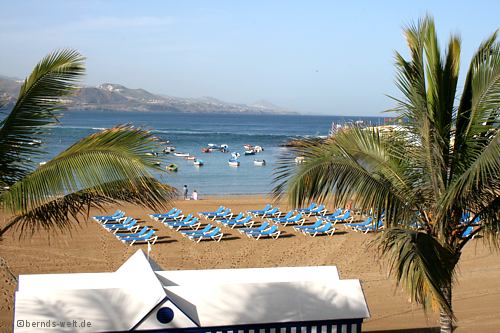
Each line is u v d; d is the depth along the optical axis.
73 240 20.95
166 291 8.31
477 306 14.22
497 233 7.45
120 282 8.88
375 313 13.66
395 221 7.27
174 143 86.75
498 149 6.12
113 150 6.00
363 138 7.79
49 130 6.57
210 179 46.75
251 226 24.48
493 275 17.23
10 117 6.29
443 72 7.44
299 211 27.61
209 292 8.40
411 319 13.23
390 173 7.52
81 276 9.16
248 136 108.06
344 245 21.16
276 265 18.31
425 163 7.31
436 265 6.32
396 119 7.45
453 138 7.51
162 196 6.44
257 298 8.41
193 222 23.98
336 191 6.89
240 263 18.45
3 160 6.38
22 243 19.92
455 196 6.75
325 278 9.43
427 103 7.30
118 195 6.49
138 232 22.86
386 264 18.39
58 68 6.43
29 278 8.98
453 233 7.40
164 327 7.93
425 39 7.42
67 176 6.08
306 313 8.41
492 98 6.98
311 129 150.12
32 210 6.57
